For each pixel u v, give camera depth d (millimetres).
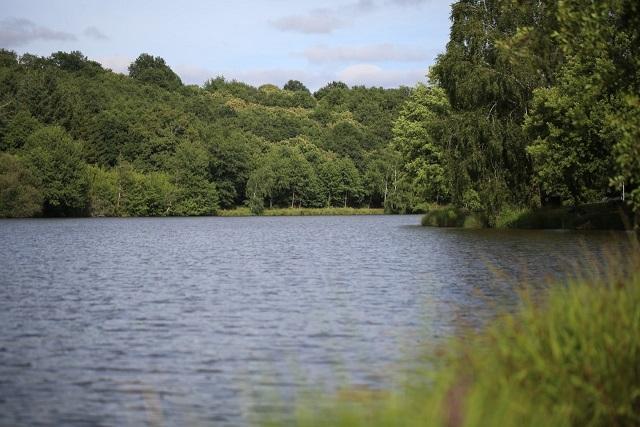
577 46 13555
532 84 48656
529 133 45375
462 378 7125
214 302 19219
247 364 12094
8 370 11852
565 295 8883
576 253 30234
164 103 157375
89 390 10656
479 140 50250
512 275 23469
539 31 15109
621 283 8758
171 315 17141
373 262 30625
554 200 54406
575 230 47594
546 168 43875
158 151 127500
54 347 13617
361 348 13078
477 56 50969
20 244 44688
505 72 49250
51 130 105562
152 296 20500
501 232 48094
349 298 19656
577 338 7738
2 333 15008
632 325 7895
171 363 12258
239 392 10383
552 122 43500
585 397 7250
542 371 7434
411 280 23516
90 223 84500
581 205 51125
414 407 6504
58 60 180500
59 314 17391
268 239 51594
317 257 34031
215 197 125625
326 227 74062
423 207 122062
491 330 8977
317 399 9711
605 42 13172
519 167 50688
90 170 110125
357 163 146250
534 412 6730
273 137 158125
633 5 12758
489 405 6355
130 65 199125
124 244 45375
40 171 99750
